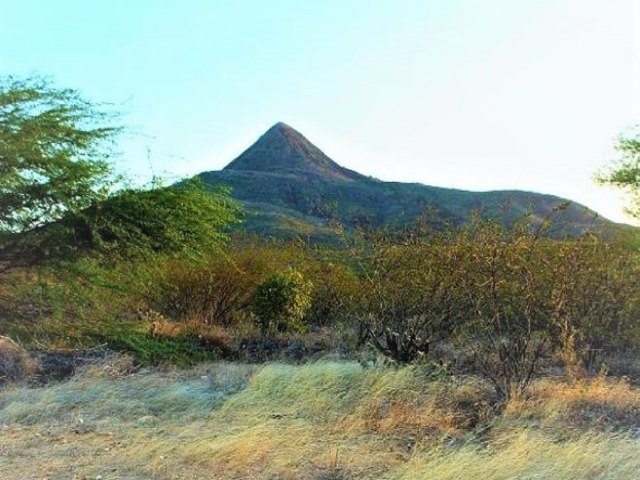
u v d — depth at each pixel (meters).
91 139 10.91
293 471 4.68
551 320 8.20
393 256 9.28
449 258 8.76
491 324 7.42
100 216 10.99
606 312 9.27
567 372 7.82
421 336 9.03
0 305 11.11
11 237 10.85
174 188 11.79
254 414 6.22
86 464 4.84
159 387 7.41
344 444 5.40
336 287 13.86
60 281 11.17
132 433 5.64
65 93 10.84
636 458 4.78
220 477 4.59
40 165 10.40
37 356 8.90
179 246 11.71
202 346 11.44
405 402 6.66
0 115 10.11
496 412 6.36
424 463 4.71
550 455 4.80
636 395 6.94
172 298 14.40
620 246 9.81
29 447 5.29
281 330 12.76
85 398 6.91
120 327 10.87
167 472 4.67
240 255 14.82
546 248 8.23
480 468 4.52
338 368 7.75
